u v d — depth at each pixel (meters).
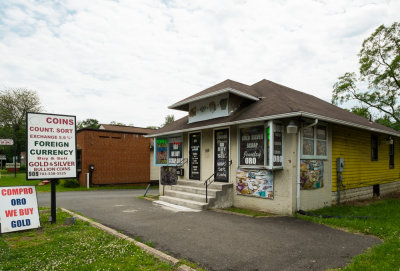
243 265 4.21
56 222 6.91
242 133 9.70
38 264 4.06
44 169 6.77
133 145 21.52
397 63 20.83
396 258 4.46
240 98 10.95
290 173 8.17
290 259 4.49
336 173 10.23
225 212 8.70
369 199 12.09
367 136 12.71
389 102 23.31
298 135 8.44
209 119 11.42
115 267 3.96
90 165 18.98
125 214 8.26
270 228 6.53
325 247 5.13
